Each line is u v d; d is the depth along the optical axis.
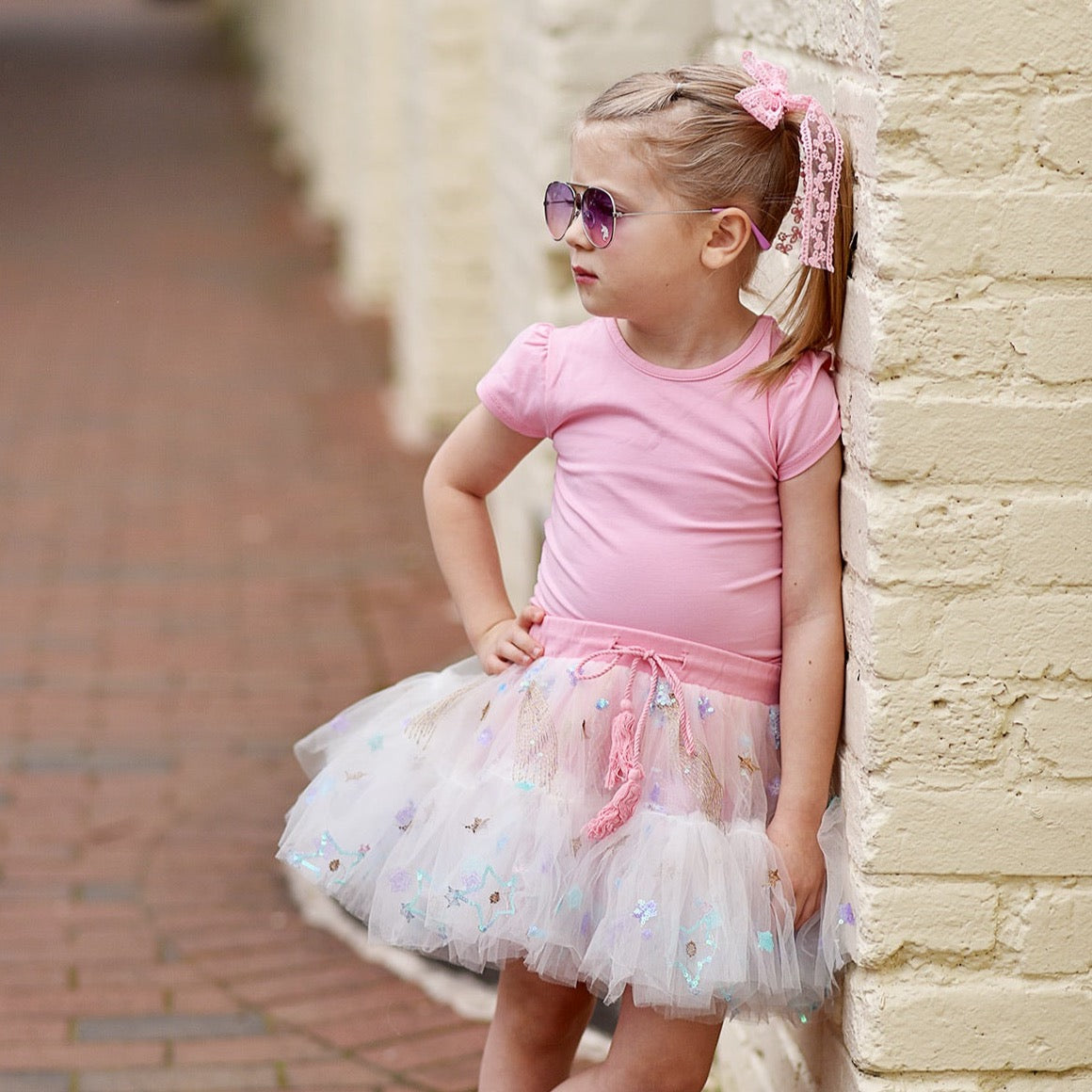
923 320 2.94
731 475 3.15
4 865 5.88
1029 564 3.01
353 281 17.30
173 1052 4.67
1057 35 2.86
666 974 2.96
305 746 3.70
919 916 3.10
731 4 4.10
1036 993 3.13
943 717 3.05
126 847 6.06
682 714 3.15
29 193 22.78
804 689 3.18
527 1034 3.54
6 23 50.84
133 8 58.84
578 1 6.57
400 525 10.24
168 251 19.22
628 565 3.19
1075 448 2.98
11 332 15.30
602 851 3.10
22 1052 4.64
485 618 3.44
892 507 2.98
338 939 5.40
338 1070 4.59
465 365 11.90
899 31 2.86
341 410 13.01
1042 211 2.91
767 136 3.14
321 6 21.55
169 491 10.84
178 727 7.18
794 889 3.12
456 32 11.16
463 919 3.07
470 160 11.45
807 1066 3.63
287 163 25.88
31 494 10.69
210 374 14.05
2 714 7.29
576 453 3.28
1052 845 3.09
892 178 2.92
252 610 8.73
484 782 3.19
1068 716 3.05
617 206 3.10
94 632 8.36
